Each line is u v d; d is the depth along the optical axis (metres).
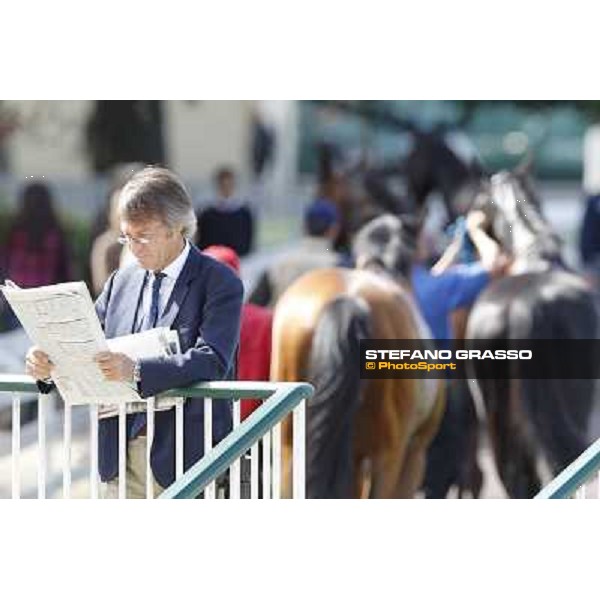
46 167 25.09
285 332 24.38
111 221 24.59
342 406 24.42
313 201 25.09
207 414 15.49
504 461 25.14
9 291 15.00
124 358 14.96
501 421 25.09
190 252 15.58
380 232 24.92
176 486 14.79
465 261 25.19
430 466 24.97
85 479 24.97
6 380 16.08
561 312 25.19
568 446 25.23
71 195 25.00
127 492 16.02
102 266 24.50
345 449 24.47
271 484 16.80
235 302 15.46
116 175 24.92
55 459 25.11
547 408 25.23
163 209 15.28
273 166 25.23
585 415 25.30
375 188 25.20
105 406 15.90
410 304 24.91
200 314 15.46
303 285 24.61
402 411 24.69
